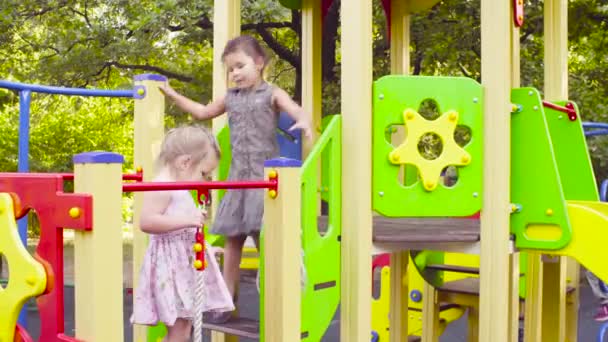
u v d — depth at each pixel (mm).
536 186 3729
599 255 3672
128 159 15484
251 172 3652
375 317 5980
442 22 10609
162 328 3959
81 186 2334
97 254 2293
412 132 3500
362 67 3420
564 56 4832
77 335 2352
